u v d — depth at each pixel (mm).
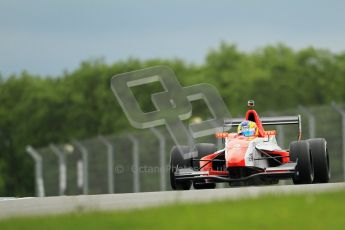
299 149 58812
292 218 35625
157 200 46312
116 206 43750
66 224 36031
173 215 36844
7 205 49469
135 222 35469
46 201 50906
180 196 48156
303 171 58531
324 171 60594
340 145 160000
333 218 35594
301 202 39500
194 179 59594
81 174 173125
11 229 35688
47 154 170500
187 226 34281
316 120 150750
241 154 58406
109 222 35750
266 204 39281
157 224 34875
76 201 49312
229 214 36688
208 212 37344
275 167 58531
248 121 61844
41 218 38031
